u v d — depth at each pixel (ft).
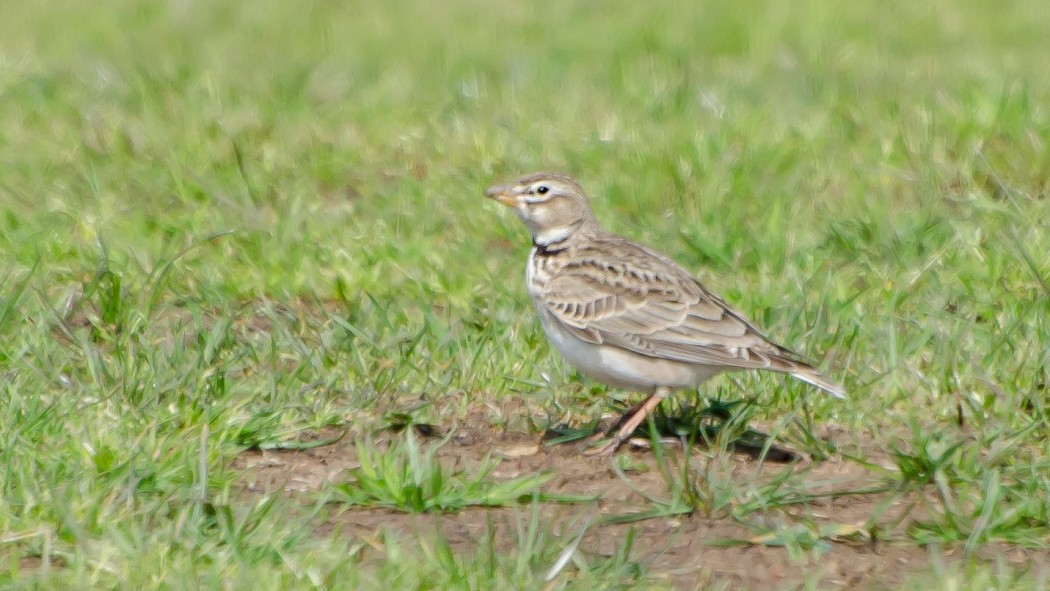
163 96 62.34
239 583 26.07
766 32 82.33
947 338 39.09
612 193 52.29
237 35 83.25
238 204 50.98
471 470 33.27
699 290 35.27
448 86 66.64
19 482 29.45
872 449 34.96
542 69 71.77
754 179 53.16
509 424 36.32
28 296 41.86
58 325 39.17
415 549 28.45
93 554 27.02
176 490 30.19
